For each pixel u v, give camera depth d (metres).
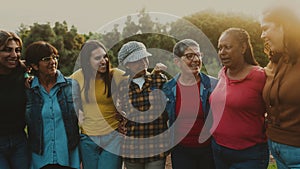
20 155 4.13
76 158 4.27
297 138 3.36
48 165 4.02
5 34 3.92
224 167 3.97
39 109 4.08
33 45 4.10
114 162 4.29
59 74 4.20
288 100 3.34
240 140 3.78
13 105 4.00
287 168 3.50
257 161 3.78
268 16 3.46
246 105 3.69
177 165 4.20
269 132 3.59
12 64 3.96
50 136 4.09
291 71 3.35
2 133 4.01
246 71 3.77
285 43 3.36
